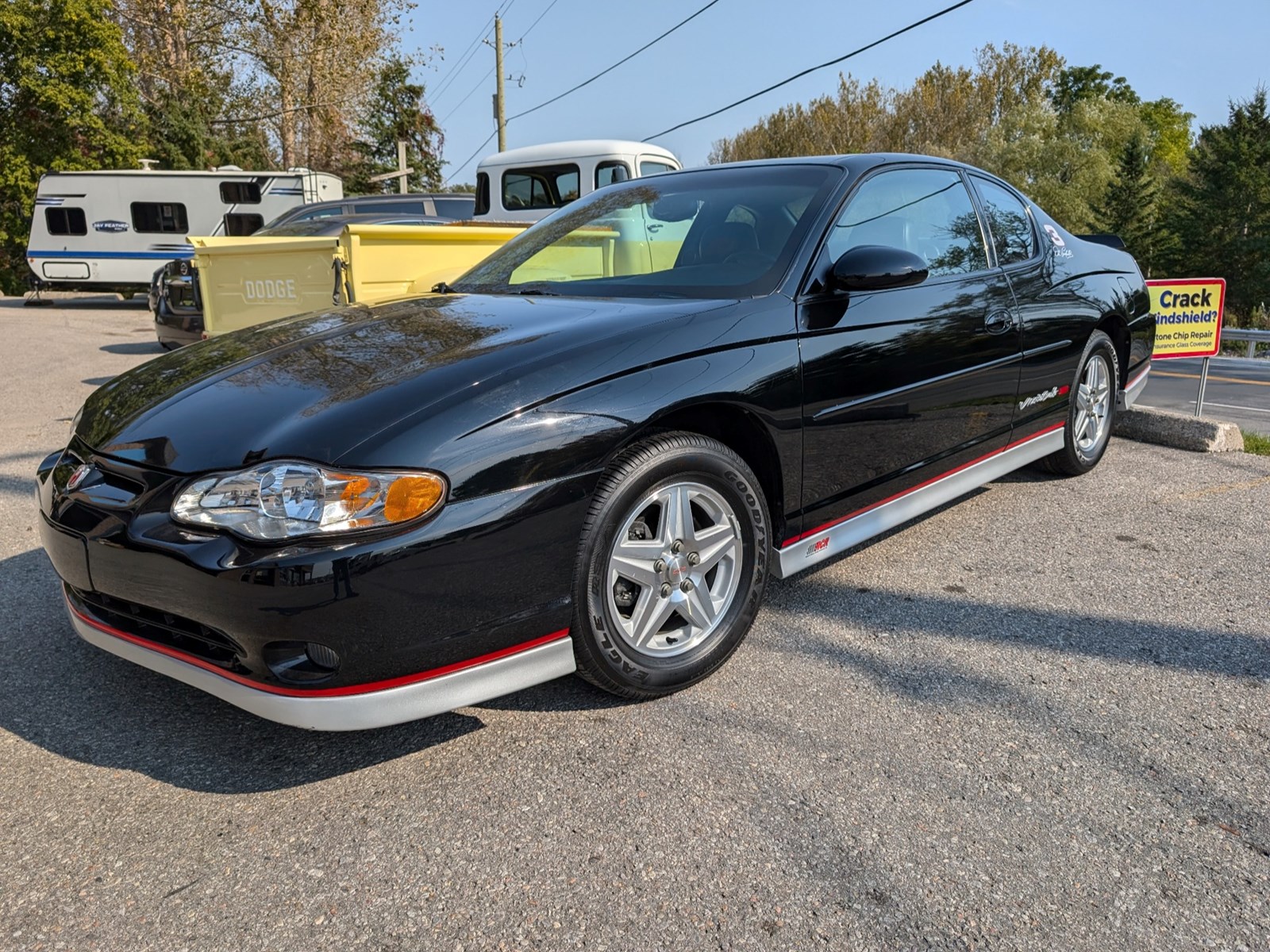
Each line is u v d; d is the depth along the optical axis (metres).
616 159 9.68
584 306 2.57
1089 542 3.52
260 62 31.56
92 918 1.67
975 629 2.80
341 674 1.87
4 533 3.84
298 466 1.86
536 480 2.02
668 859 1.80
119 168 28.41
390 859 1.82
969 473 3.36
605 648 2.23
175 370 2.55
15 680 2.56
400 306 2.87
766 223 2.86
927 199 3.28
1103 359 4.19
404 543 1.86
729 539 2.47
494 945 1.59
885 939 1.60
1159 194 51.09
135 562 1.98
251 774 2.12
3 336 13.09
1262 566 3.26
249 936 1.63
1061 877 1.75
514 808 1.97
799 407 2.54
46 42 26.05
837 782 2.04
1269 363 17.09
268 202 19.25
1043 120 48.03
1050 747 2.18
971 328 3.15
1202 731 2.24
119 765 2.16
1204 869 1.76
